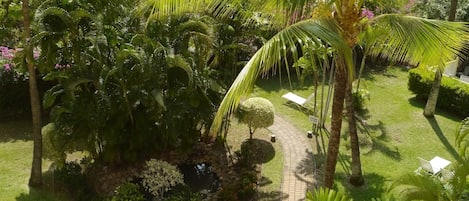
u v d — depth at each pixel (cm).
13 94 1489
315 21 707
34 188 1177
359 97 1639
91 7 1109
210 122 1248
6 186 1180
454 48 765
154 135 1259
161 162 1140
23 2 1024
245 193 1171
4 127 1466
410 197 823
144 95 1158
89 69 1147
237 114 1360
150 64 1119
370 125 1559
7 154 1323
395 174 1274
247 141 1431
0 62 1487
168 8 805
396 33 783
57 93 1103
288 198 1175
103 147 1238
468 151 1133
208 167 1314
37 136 1140
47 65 1097
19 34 1423
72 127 1145
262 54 653
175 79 1209
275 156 1366
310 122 1573
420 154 1389
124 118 1163
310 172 1287
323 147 1418
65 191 1175
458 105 1627
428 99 1611
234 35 1285
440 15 1958
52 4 1065
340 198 711
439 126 1561
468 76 1973
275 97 1766
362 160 1349
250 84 654
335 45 662
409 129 1540
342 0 754
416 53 749
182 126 1233
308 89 1834
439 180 838
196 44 1234
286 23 746
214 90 1245
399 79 1959
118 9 1165
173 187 1196
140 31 1192
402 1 1016
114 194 1152
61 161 1192
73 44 1091
